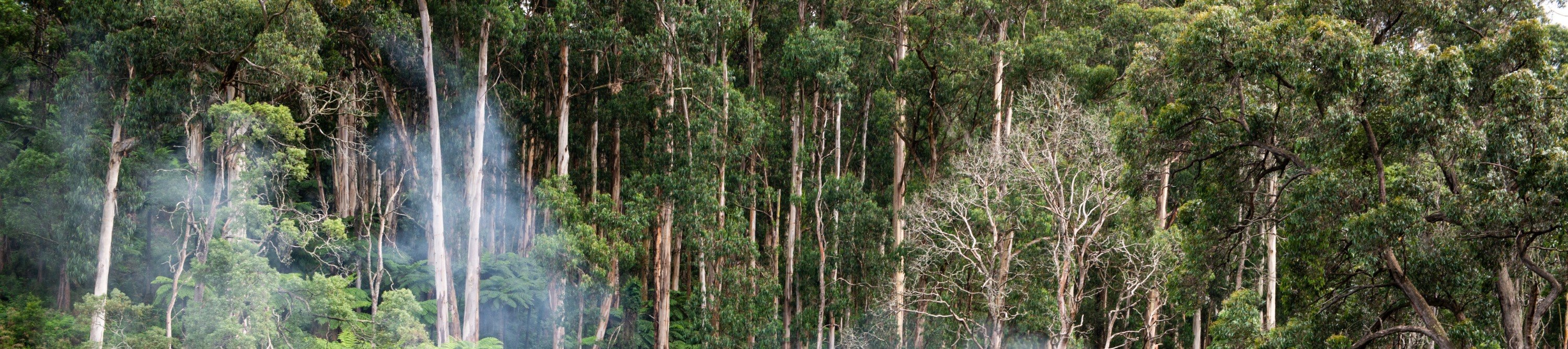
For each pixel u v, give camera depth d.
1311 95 17.09
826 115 34.22
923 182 34.25
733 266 31.81
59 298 26.69
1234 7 18.67
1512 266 17.12
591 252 28.59
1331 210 17.14
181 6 22.41
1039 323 27.48
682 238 37.53
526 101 33.38
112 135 23.66
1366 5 17.84
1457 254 16.31
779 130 35.81
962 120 33.88
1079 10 34.62
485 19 28.81
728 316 30.36
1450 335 16.83
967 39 32.28
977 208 28.22
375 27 27.88
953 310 29.70
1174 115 19.02
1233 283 27.17
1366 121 16.86
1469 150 15.89
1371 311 19.55
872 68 35.31
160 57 22.97
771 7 39.91
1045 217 28.05
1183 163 21.69
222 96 23.97
